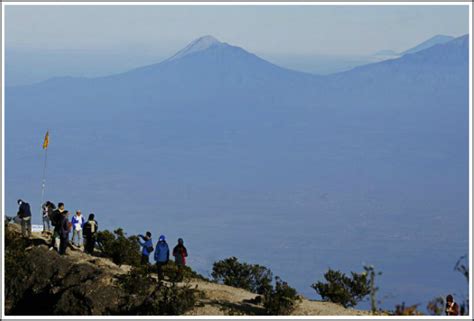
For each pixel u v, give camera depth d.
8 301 60.94
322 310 56.56
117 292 58.00
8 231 68.25
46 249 65.38
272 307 55.59
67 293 58.75
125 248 69.62
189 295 56.47
